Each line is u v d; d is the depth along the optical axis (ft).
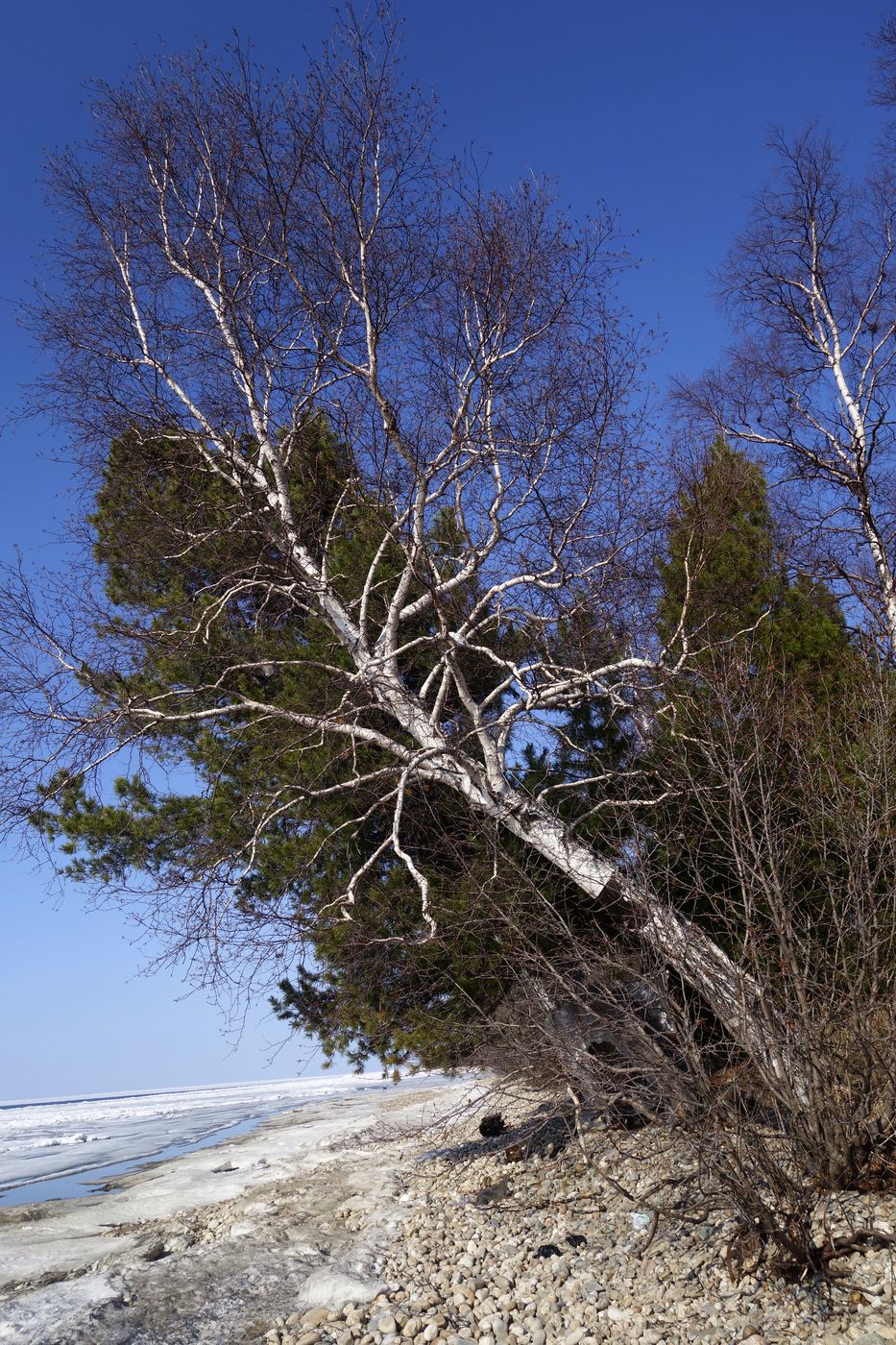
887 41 51.03
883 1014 18.49
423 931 28.02
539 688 29.40
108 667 32.94
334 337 35.04
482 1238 22.38
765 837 20.13
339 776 33.30
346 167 34.30
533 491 32.07
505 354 32.89
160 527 34.63
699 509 33.27
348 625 33.45
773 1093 18.57
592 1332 16.21
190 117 35.47
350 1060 33.47
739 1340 14.80
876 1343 13.62
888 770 21.01
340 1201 30.53
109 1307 21.26
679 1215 18.15
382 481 32.91
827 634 32.30
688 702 26.21
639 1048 19.56
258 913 28.73
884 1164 18.56
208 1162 49.88
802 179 53.93
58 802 33.73
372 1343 17.46
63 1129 106.22
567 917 27.96
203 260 36.88
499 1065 26.45
